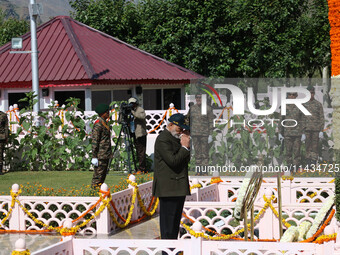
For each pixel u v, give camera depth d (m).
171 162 8.56
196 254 6.66
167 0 36.44
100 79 25.31
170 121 8.68
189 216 10.43
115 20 37.34
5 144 19.14
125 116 18.11
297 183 13.05
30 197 11.75
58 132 19.91
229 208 10.34
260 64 34.94
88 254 9.04
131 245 6.81
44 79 25.88
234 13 34.72
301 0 34.72
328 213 7.64
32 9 21.61
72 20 30.77
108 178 17.28
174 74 29.95
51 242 10.78
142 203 12.64
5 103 27.42
